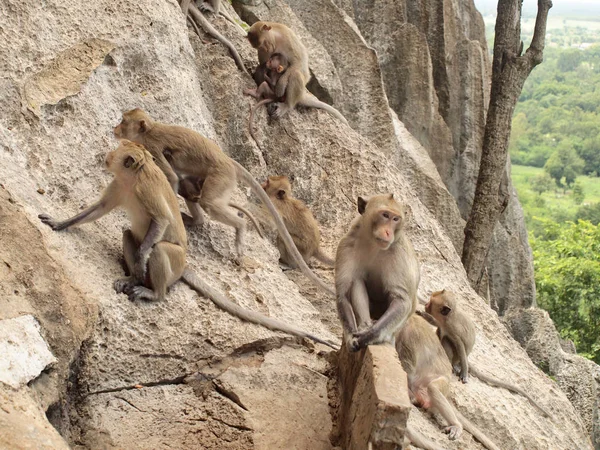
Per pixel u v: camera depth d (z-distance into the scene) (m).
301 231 9.47
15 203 5.90
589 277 24.08
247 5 14.55
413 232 11.05
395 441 4.98
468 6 22.41
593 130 54.53
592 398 15.73
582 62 69.75
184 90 8.75
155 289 6.29
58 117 7.25
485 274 17.72
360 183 10.77
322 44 15.92
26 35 7.40
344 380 6.46
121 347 6.02
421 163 16.84
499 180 15.13
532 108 59.16
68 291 5.60
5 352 4.84
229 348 6.61
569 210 43.75
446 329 8.07
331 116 11.11
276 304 7.48
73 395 5.74
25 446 4.20
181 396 6.22
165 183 6.26
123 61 8.16
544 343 16.91
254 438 5.93
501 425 7.80
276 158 10.48
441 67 20.33
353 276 6.15
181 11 9.56
